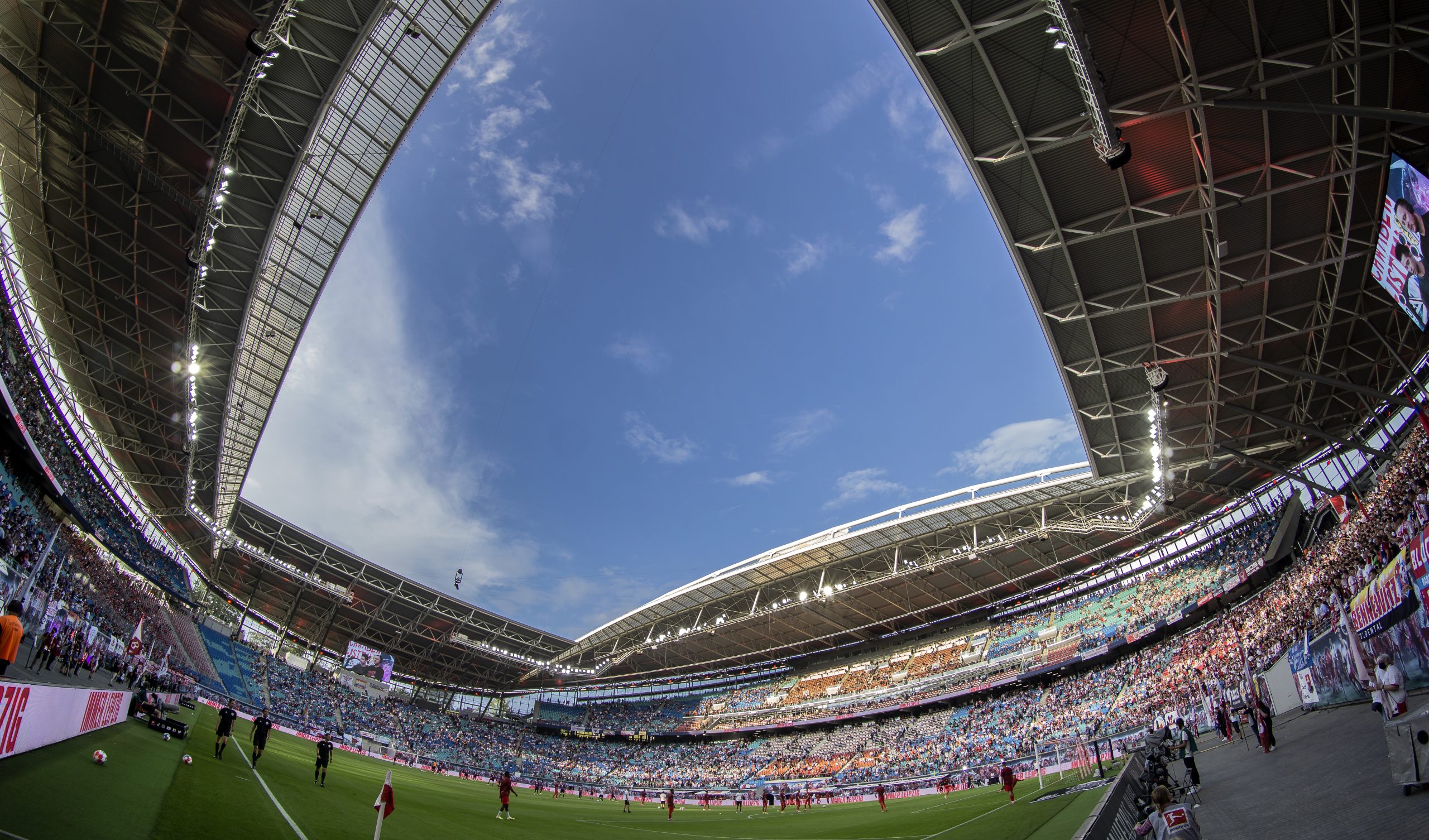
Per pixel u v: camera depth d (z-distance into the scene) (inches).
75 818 431.8
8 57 1182.3
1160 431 1469.0
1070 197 1206.3
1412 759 402.6
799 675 3351.4
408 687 3821.4
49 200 1445.6
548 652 3577.8
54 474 1635.1
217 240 1444.4
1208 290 1274.6
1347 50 952.3
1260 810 494.9
